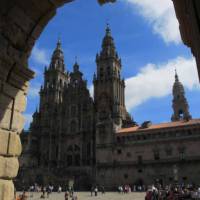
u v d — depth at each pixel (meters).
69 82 132.88
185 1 6.54
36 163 117.69
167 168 88.00
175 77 138.25
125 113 116.19
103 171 97.88
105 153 99.75
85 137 114.19
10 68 12.42
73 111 121.88
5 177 11.55
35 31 13.70
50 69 136.38
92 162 106.56
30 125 125.25
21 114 13.05
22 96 13.21
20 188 105.31
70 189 80.31
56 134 121.69
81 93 122.81
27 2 12.44
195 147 86.06
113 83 116.19
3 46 12.08
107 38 128.12
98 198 61.44
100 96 116.25
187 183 83.62
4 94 12.12
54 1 13.04
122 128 107.19
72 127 119.50
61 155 116.69
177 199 35.25
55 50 141.75
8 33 12.34
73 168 105.94
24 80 13.30
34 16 13.23
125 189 80.88
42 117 127.25
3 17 11.99
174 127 90.44
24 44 13.45
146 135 94.62
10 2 11.98
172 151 89.06
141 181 90.88
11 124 12.33
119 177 94.56
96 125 105.38
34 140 122.00
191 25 6.69
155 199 36.09
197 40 6.40
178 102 130.38
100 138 102.69
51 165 116.06
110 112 108.19
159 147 91.38
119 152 97.44
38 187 96.69
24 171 110.81
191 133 87.88
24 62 13.45
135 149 95.06
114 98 112.75
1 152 11.56
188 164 85.50
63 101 126.62
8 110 12.31
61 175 104.31
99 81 119.56
